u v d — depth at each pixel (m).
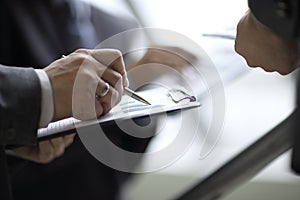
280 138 0.45
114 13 1.18
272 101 1.63
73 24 1.06
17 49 1.01
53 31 1.04
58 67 0.66
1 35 1.00
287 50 0.58
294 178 1.67
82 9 1.10
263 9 0.45
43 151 0.90
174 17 1.20
